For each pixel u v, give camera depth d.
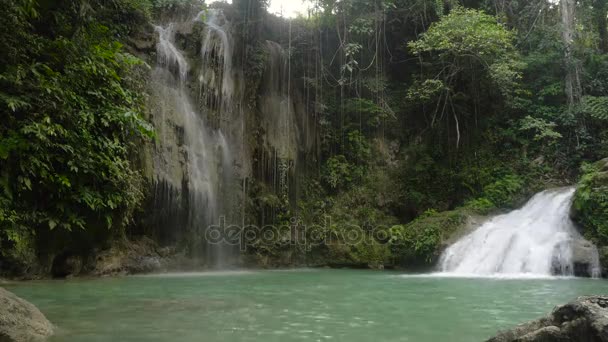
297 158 18.34
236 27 17.73
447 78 19.84
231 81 16.94
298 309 6.43
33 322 4.72
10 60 9.15
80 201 10.17
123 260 12.35
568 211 14.12
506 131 19.19
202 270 14.48
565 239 12.92
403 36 21.06
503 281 10.72
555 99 19.55
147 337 4.59
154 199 13.34
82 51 10.56
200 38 16.47
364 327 5.20
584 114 18.45
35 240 10.19
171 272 13.48
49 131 9.18
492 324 5.42
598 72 19.80
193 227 14.58
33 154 9.26
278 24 19.81
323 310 6.35
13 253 9.64
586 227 13.27
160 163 13.70
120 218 11.70
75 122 10.02
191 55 16.33
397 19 20.38
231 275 12.66
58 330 4.89
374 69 20.53
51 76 9.70
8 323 4.45
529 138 19.09
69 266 11.01
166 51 15.37
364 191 18.73
